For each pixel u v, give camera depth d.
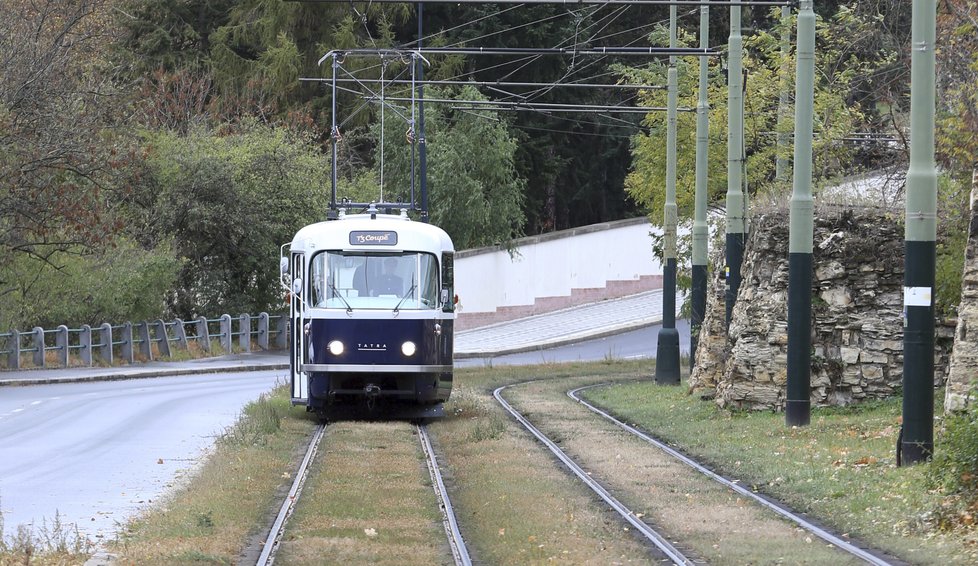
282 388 110.44
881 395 85.00
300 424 85.12
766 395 86.25
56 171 138.00
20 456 69.50
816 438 71.69
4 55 130.75
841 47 122.81
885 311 85.56
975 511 46.06
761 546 43.47
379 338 88.19
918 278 59.62
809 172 77.12
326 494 54.94
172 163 172.88
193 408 98.62
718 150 135.75
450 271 92.19
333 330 88.19
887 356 85.12
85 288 147.88
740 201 96.19
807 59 76.50
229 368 150.38
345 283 89.31
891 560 41.22
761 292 87.38
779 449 68.19
